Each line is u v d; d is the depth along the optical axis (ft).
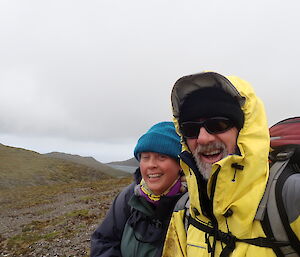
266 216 1.54
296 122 1.77
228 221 1.65
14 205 23.70
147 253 2.33
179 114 2.07
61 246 10.52
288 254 1.50
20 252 10.39
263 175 1.62
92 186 34.78
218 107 1.81
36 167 75.00
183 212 2.12
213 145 1.84
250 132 1.69
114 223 2.65
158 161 2.41
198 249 1.81
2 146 95.40
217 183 1.68
